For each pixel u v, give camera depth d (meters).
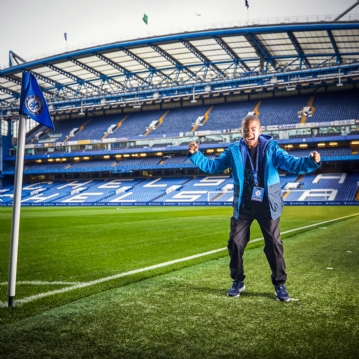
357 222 14.83
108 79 49.56
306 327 2.88
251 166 3.73
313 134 43.00
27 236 10.77
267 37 37.50
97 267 5.67
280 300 3.63
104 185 50.75
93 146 53.28
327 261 6.05
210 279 4.66
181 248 7.98
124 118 57.09
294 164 3.49
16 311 3.28
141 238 10.12
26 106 3.36
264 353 2.40
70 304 3.52
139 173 52.62
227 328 2.85
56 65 45.16
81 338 2.65
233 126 47.53
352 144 41.88
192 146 3.81
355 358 2.34
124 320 3.04
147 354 2.39
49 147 55.66
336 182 39.25
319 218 17.83
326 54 40.94
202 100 54.06
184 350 2.45
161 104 56.50
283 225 14.04
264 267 5.48
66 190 50.47
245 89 46.00
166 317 3.12
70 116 61.28
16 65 45.09
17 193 3.44
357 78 41.97
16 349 2.46
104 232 11.97
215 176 48.06
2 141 56.31
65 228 13.55
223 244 8.70
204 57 43.09
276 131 44.47
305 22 34.19
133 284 4.39
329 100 46.75
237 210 3.78
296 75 43.66
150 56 42.72
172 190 44.75
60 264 5.98
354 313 3.23
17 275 5.06
